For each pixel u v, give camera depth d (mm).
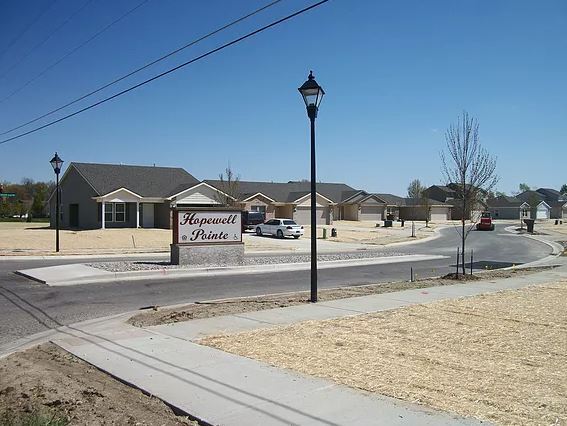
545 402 5770
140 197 44938
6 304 12344
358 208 75375
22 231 42000
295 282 17266
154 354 7758
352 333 9156
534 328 9625
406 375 6738
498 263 25656
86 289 14859
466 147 39500
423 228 62875
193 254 20438
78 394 6125
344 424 5094
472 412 5434
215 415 5371
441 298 13195
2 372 7055
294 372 6816
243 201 56500
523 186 140875
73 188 48281
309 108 12766
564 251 32312
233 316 10727
